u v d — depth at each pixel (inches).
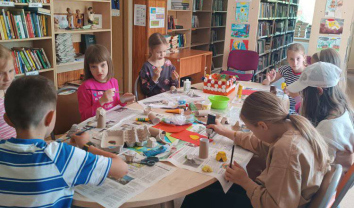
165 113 79.4
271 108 47.5
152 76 114.3
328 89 64.2
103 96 78.7
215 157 55.6
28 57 123.3
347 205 92.0
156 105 86.0
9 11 118.8
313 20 163.0
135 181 46.7
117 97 90.6
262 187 46.5
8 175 37.4
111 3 165.2
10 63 66.7
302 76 67.5
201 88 110.0
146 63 114.4
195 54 184.4
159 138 61.4
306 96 66.4
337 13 157.4
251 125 49.6
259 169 67.4
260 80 227.6
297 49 110.4
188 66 180.2
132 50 183.8
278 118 47.5
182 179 47.8
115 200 41.9
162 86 117.3
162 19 185.6
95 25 155.9
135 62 184.7
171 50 189.9
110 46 160.2
